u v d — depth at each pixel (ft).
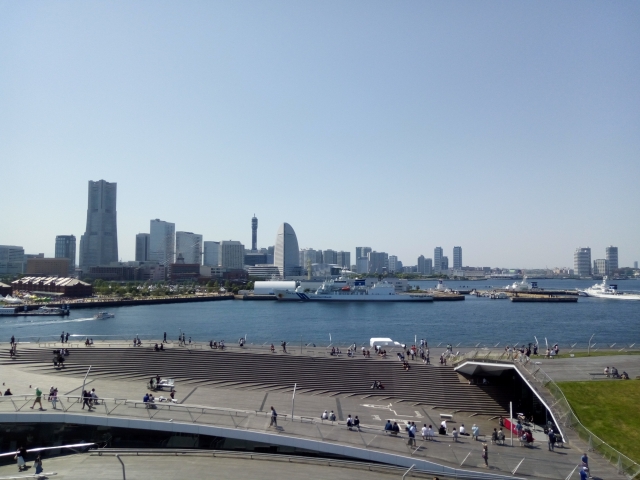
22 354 285.64
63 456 167.73
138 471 149.69
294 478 145.28
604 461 159.33
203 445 182.60
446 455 163.63
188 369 272.51
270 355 283.79
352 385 256.32
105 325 642.63
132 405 200.44
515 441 180.96
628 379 215.92
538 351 296.10
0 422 187.01
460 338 523.29
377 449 167.02
